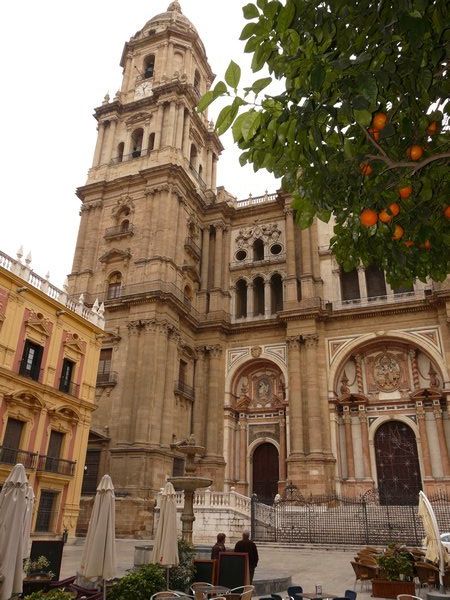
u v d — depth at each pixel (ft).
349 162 22.95
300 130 20.83
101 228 145.38
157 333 120.26
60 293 98.43
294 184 26.53
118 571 53.57
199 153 165.99
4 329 82.99
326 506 104.88
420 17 16.78
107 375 122.11
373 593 44.68
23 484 34.12
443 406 114.42
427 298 119.14
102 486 39.37
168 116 151.74
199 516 93.04
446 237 25.50
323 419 118.73
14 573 31.27
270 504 123.13
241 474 127.44
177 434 121.90
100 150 158.71
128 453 109.19
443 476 108.58
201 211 154.40
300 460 113.80
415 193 23.95
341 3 19.85
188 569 43.68
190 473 62.59
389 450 117.70
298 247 140.05
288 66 21.12
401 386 120.78
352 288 134.72
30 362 88.89
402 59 20.35
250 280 144.77
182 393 125.08
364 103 18.08
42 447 88.38
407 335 120.78
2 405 81.15
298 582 51.96
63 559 68.03
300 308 127.75
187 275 139.54
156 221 135.44
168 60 167.12
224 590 36.45
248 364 135.33
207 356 136.87
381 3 18.89
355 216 26.71
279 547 85.87
